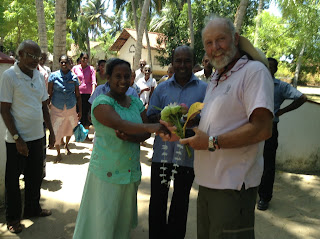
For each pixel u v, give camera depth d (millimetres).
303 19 11750
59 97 5227
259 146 2047
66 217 3496
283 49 14758
